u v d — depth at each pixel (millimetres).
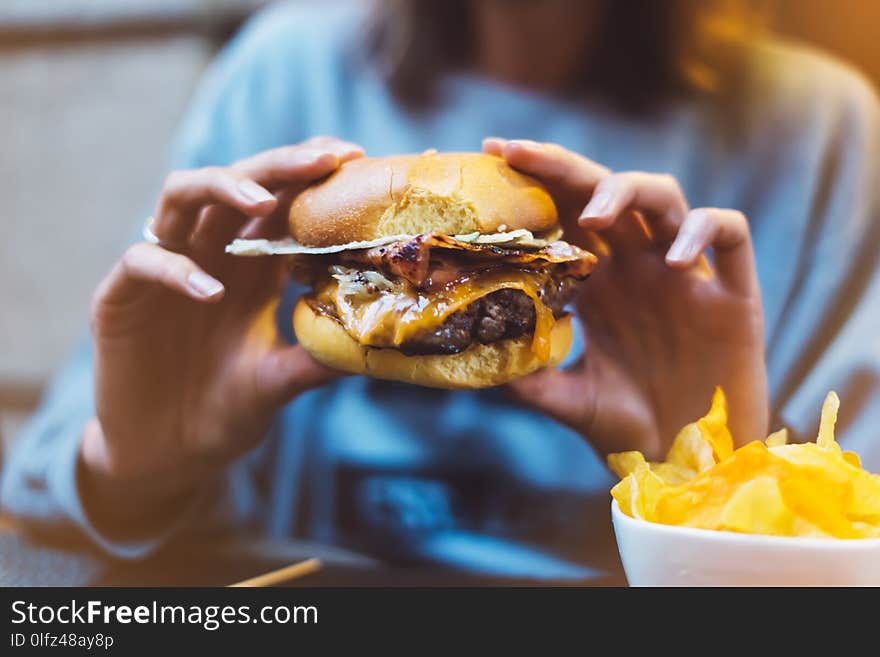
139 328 462
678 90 694
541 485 613
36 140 1211
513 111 689
